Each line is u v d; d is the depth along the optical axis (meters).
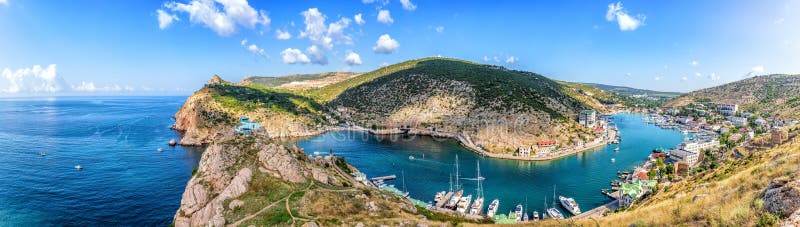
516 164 169.75
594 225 43.78
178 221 79.44
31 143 198.12
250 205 74.81
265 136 105.88
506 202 118.94
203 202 82.12
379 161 174.88
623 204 111.19
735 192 37.44
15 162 154.00
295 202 73.81
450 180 142.62
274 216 69.12
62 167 148.75
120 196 117.25
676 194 65.62
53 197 113.94
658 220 36.84
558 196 124.25
